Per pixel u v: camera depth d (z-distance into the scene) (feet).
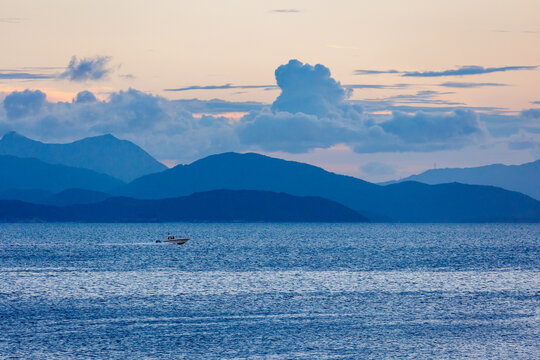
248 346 325.83
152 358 304.30
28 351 313.32
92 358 303.27
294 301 457.27
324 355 310.86
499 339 340.59
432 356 310.24
